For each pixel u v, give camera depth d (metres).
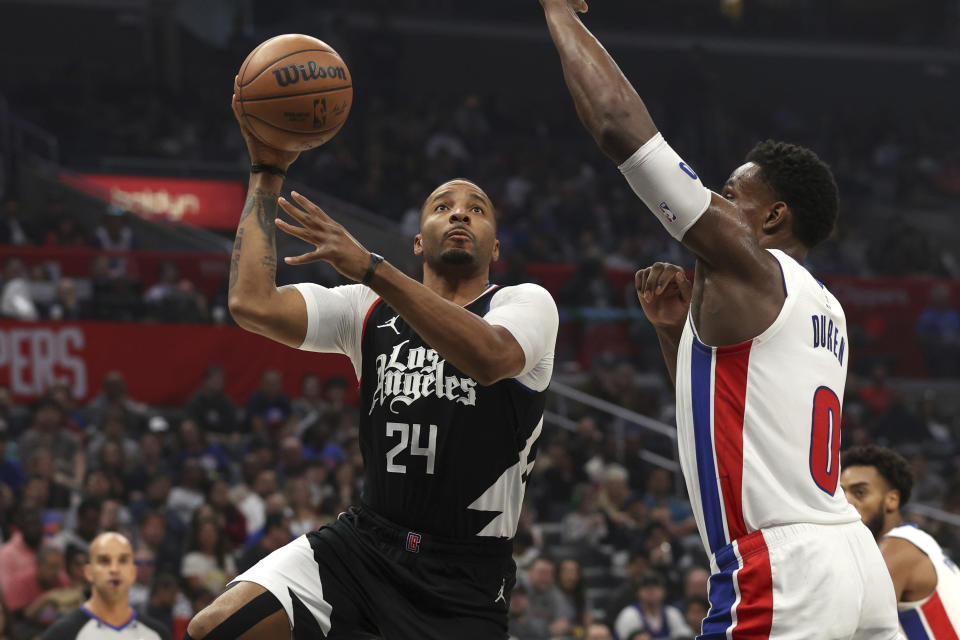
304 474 13.49
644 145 3.50
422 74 32.12
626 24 34.25
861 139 32.62
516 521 4.42
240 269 4.12
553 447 15.42
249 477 13.42
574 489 15.12
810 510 3.54
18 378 15.16
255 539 12.01
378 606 4.24
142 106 26.14
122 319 16.70
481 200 4.52
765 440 3.54
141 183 23.70
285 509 12.55
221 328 16.23
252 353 16.34
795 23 35.97
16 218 19.45
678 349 3.85
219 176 24.97
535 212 25.20
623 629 11.68
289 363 16.53
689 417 3.68
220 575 11.23
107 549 7.32
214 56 29.67
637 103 3.56
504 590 4.35
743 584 3.53
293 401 16.36
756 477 3.54
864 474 5.53
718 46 34.25
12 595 10.50
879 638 3.64
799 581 3.47
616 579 13.70
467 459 4.23
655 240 25.53
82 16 29.12
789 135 32.44
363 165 25.98
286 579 4.21
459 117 28.70
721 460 3.58
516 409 4.27
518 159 27.67
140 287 17.48
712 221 3.51
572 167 28.20
